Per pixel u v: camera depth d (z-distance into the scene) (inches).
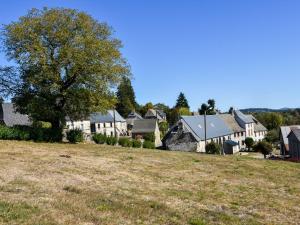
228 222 551.5
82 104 1614.2
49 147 1315.2
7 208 478.3
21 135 1489.9
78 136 1679.4
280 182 975.6
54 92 1540.4
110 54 1571.1
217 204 668.1
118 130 4232.3
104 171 897.5
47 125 2151.8
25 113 1641.2
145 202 609.9
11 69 1583.4
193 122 2933.1
